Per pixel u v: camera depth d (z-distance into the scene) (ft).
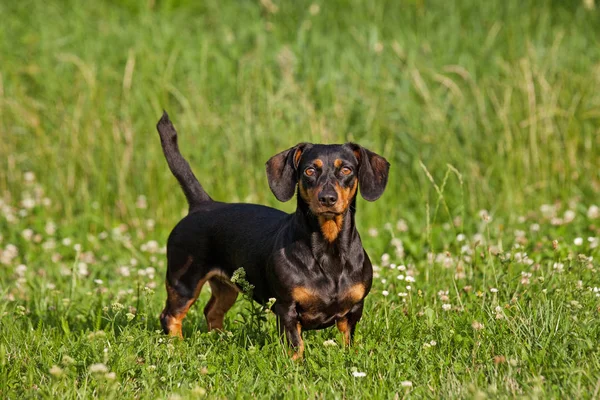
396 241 32.45
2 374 20.85
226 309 27.07
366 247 34.50
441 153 40.81
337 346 22.34
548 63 43.57
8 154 42.83
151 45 48.91
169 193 40.55
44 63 47.47
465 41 48.65
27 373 21.22
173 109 43.80
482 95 42.65
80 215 40.27
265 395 19.49
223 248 25.07
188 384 20.61
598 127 41.83
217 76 45.42
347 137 41.83
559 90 41.75
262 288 23.77
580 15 52.11
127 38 50.52
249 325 23.81
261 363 21.52
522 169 39.81
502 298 25.67
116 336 25.16
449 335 22.71
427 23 51.49
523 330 22.30
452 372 20.43
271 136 40.81
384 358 21.63
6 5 57.16
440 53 47.37
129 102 42.83
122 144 41.68
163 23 52.24
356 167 23.06
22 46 50.62
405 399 19.02
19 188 42.73
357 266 22.67
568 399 18.25
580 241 30.17
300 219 22.49
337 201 21.49
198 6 58.44
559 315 22.49
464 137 41.55
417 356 21.74
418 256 32.68
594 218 35.81
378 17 52.03
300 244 22.39
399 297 26.61
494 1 53.57
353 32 48.06
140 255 35.14
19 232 38.58
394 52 46.80
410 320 24.41
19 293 30.30
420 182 40.78
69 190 41.45
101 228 39.63
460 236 30.58
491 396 18.39
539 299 24.07
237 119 41.83
